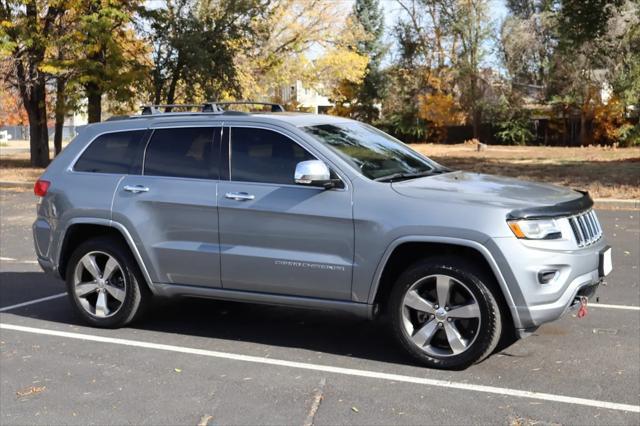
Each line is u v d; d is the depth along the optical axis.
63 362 5.84
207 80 26.45
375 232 5.48
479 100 51.81
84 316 6.80
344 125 6.52
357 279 5.58
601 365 5.48
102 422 4.64
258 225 5.91
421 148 44.56
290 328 6.71
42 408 4.89
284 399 4.96
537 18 48.88
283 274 5.85
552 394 4.93
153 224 6.35
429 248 5.56
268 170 6.00
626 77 38.88
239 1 26.62
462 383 5.18
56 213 6.79
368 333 6.50
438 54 53.44
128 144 6.68
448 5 51.78
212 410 4.80
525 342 6.06
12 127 69.94
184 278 6.29
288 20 36.88
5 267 9.84
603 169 20.61
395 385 5.18
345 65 41.62
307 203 5.73
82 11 23.58
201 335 6.53
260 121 6.15
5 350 6.18
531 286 5.11
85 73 24.02
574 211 5.36
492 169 21.88
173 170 6.39
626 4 24.11
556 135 49.91
